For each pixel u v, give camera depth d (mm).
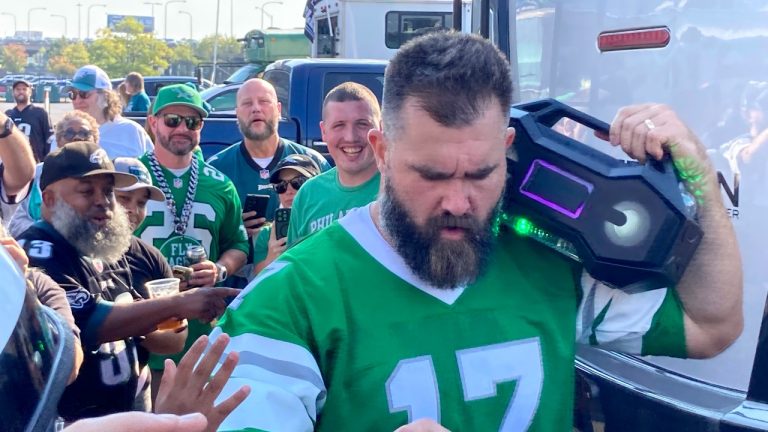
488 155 1662
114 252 3547
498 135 1678
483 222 1704
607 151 2764
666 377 2301
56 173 3436
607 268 1798
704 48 2520
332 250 1782
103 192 3498
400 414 1721
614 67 2773
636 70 2707
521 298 1850
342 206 3953
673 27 2596
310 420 1685
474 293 1799
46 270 3326
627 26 2723
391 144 1699
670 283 1802
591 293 1955
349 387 1736
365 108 3889
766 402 1995
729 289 1882
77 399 3348
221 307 3529
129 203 4055
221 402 1570
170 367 1609
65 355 1364
